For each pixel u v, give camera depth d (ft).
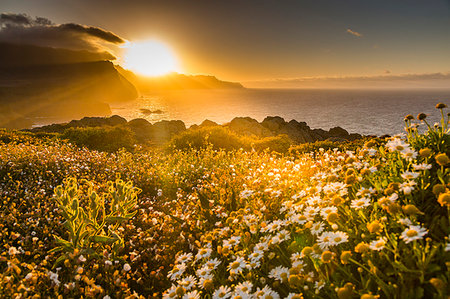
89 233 14.30
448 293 5.50
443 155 8.07
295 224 10.69
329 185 10.58
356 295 6.74
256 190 16.58
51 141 56.85
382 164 10.72
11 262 10.96
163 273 12.71
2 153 32.86
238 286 7.98
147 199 21.53
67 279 11.99
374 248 6.75
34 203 20.86
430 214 7.96
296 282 7.02
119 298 10.68
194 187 22.70
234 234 11.72
